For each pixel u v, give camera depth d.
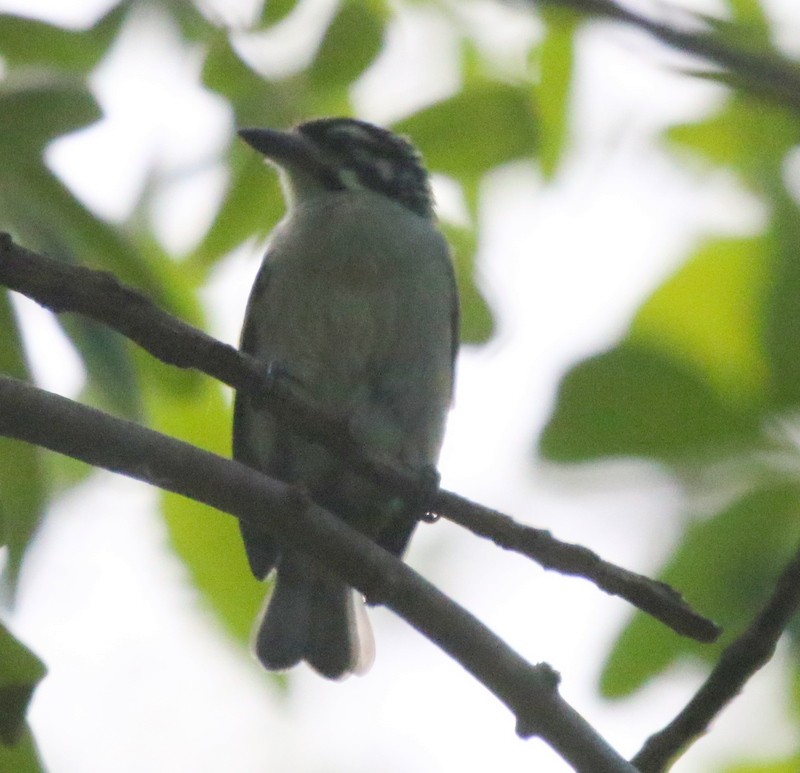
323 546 7.12
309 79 8.78
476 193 9.35
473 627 6.87
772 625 6.98
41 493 7.25
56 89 7.96
